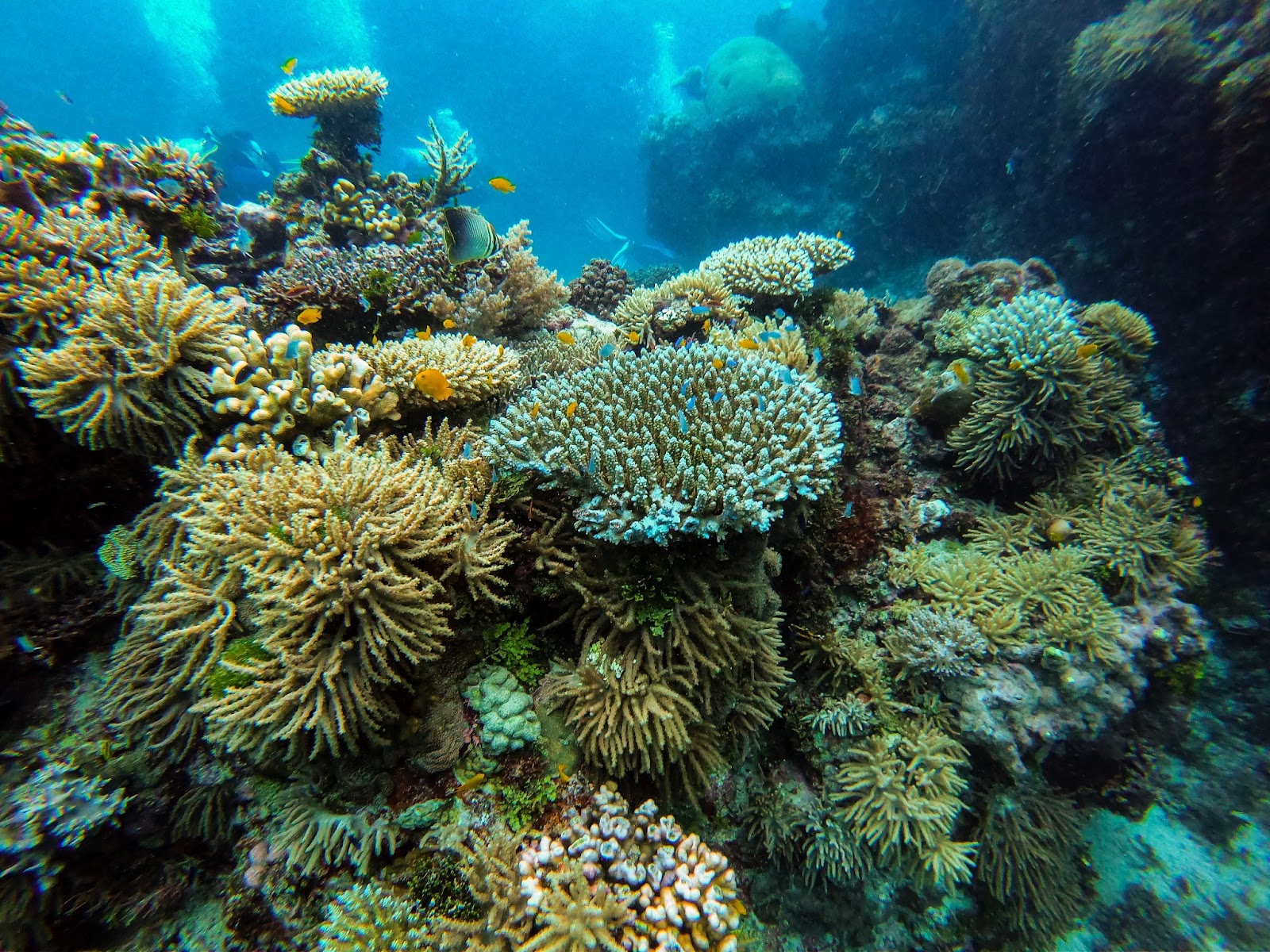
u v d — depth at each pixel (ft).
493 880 2.47
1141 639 4.09
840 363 5.11
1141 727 4.61
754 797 3.64
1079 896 4.60
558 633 3.09
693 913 2.53
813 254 5.77
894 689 3.83
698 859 2.70
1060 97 8.63
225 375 3.00
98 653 3.04
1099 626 3.90
